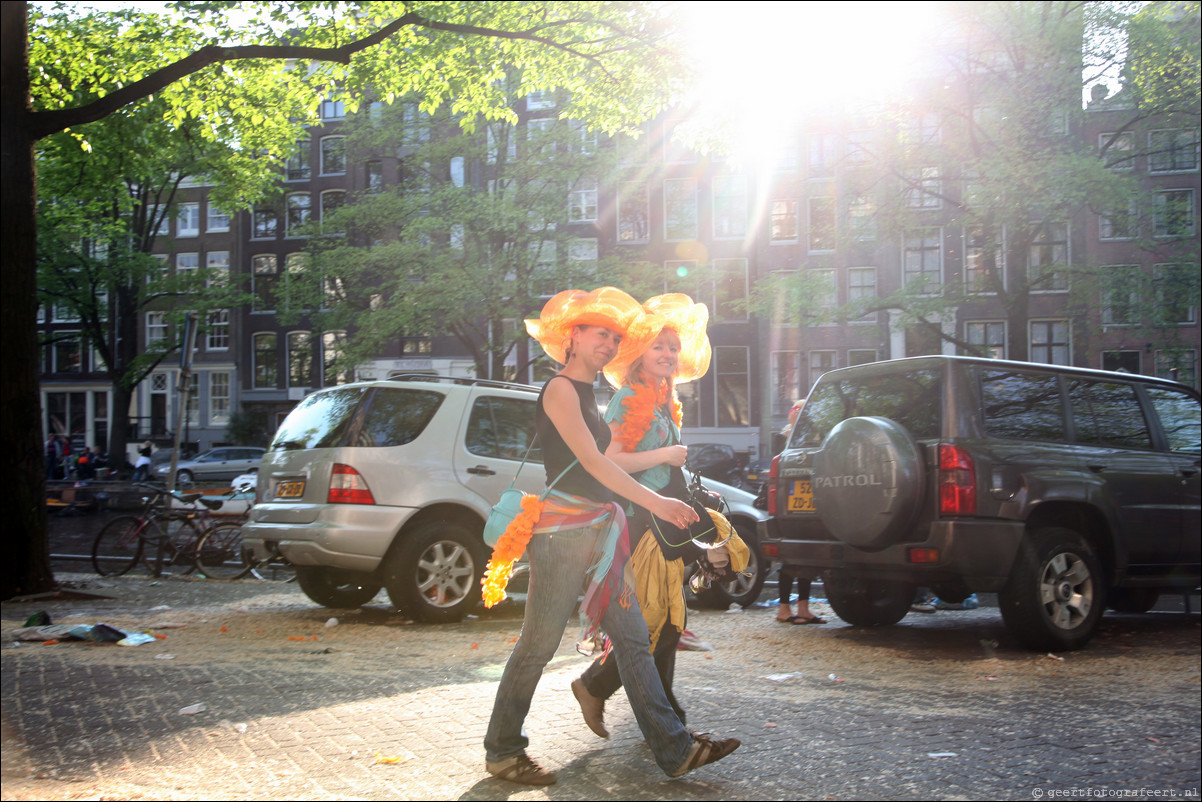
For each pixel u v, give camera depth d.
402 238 28.20
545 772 3.36
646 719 3.32
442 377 7.91
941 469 5.98
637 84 13.47
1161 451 7.28
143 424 46.47
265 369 44.59
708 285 28.28
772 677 5.30
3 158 9.32
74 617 7.75
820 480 6.39
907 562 6.01
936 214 22.73
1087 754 3.92
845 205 23.17
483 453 7.71
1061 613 6.20
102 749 3.75
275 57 10.77
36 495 9.29
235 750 3.73
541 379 35.72
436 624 7.35
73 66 12.81
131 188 34.22
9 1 9.39
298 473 7.52
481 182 30.84
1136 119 21.42
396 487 7.29
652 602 3.52
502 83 17.09
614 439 3.47
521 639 3.36
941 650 6.33
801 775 3.52
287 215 43.72
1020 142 20.23
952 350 34.12
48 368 48.03
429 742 3.84
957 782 3.51
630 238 37.59
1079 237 30.70
